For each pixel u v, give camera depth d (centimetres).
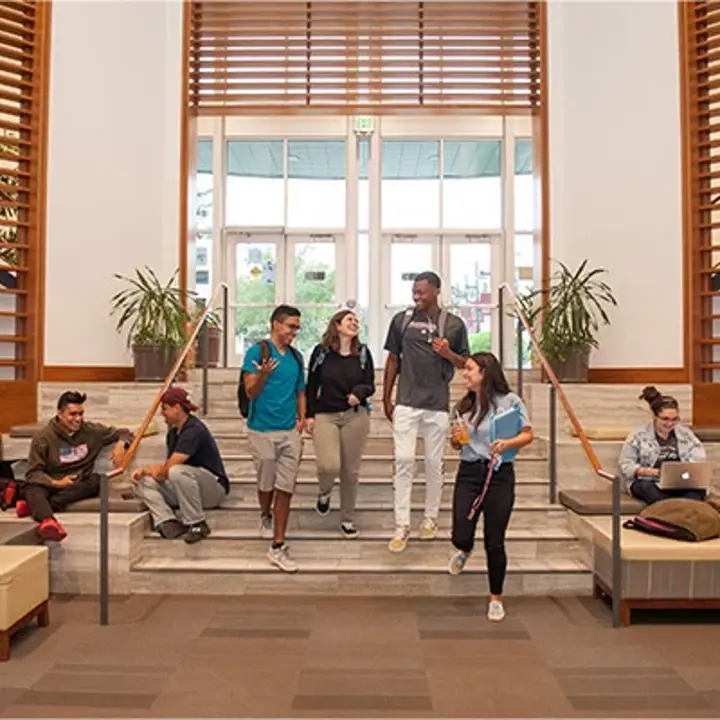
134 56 612
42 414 565
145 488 421
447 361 402
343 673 291
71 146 593
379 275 902
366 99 676
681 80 595
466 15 667
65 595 395
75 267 591
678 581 349
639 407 551
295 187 934
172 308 575
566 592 398
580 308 564
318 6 668
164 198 613
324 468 399
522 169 927
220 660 304
